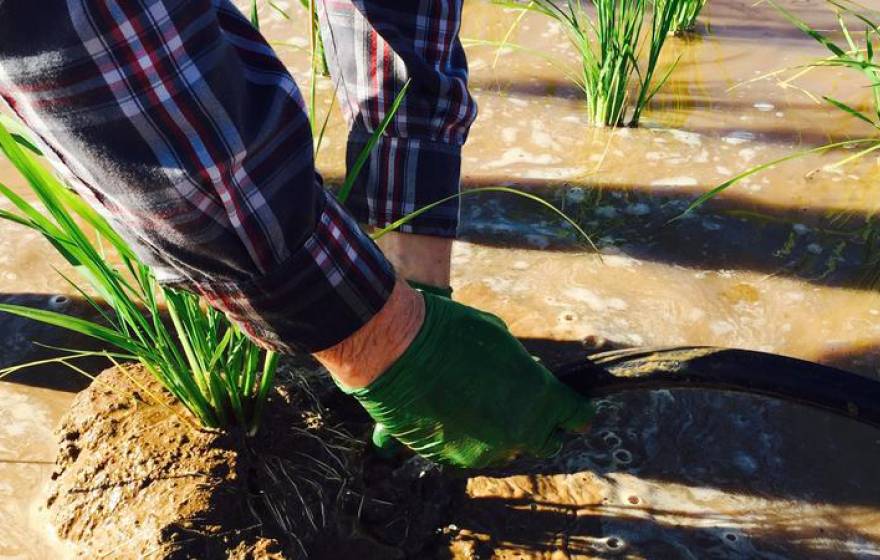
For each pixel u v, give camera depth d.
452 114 1.40
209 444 1.37
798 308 1.83
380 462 1.48
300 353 1.00
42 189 1.21
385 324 1.04
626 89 2.53
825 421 1.59
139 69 0.77
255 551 1.27
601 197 2.14
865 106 2.53
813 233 2.04
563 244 2.00
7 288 1.81
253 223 0.86
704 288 1.88
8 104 0.80
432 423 1.17
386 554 1.37
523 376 1.23
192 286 0.93
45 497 1.41
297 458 1.44
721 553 1.37
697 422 1.59
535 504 1.44
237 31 0.90
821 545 1.38
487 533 1.40
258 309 0.93
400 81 1.37
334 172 2.20
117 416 1.45
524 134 2.38
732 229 2.05
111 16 0.74
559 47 2.81
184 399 1.42
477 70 2.67
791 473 1.50
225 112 0.81
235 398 1.41
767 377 1.31
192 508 1.29
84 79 0.75
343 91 1.44
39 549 1.34
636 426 1.58
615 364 1.36
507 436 1.22
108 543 1.29
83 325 1.33
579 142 2.35
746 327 1.78
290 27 2.85
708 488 1.47
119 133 0.78
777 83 2.64
